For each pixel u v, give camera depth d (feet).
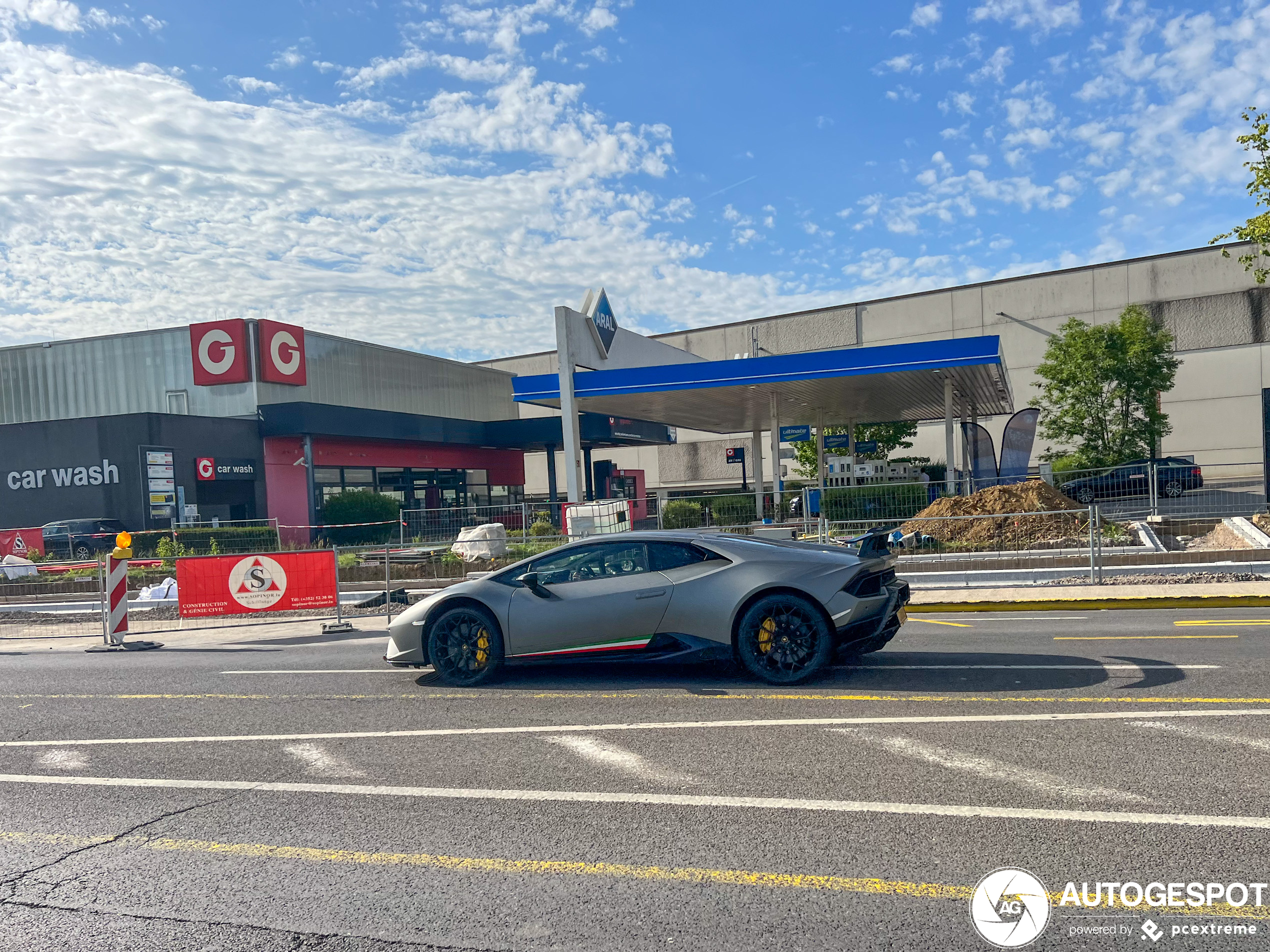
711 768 16.25
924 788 14.67
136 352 112.98
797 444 143.74
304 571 40.09
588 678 25.25
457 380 146.30
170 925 10.91
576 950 9.86
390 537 87.40
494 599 24.75
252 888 11.91
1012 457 80.64
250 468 103.50
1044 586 44.39
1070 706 19.62
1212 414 148.15
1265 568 43.19
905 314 174.29
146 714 23.63
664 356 108.17
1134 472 84.23
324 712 22.68
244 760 18.34
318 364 116.57
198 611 40.50
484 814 14.35
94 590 60.75
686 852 12.44
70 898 11.80
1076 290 159.53
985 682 22.59
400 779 16.44
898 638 31.07
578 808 14.43
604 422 132.98
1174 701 19.70
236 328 106.42
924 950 9.58
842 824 13.23
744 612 23.35
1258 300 146.30
